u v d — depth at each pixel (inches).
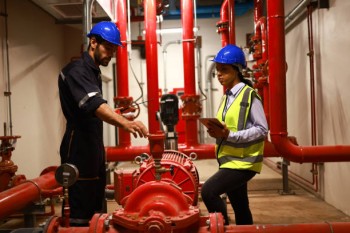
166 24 292.7
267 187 176.4
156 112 87.1
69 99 73.4
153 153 61.9
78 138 74.5
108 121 64.2
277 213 133.6
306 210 136.7
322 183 151.4
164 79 291.7
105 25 75.2
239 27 288.7
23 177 115.8
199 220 56.3
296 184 183.6
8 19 144.9
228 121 82.5
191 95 160.7
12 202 84.6
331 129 138.0
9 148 114.2
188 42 161.3
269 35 104.9
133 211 56.6
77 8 173.3
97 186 79.3
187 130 163.3
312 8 153.9
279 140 108.3
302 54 172.9
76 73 68.6
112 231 54.8
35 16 171.3
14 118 146.6
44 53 182.2
